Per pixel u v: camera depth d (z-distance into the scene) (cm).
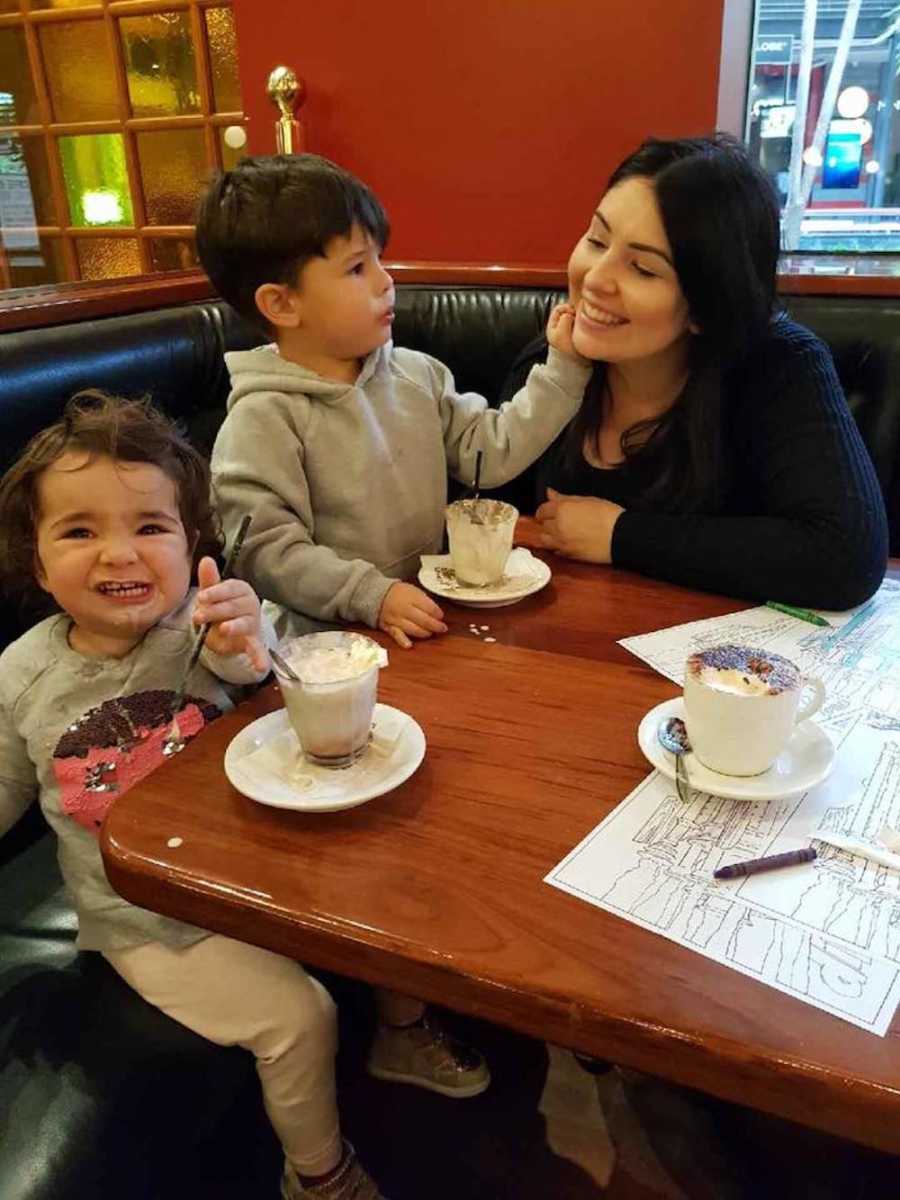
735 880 67
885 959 60
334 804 74
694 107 230
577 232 251
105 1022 96
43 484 97
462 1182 125
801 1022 55
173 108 317
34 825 130
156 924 97
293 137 253
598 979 59
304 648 85
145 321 168
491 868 69
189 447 111
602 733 85
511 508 121
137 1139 90
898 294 178
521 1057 142
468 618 111
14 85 333
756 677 76
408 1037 131
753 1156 124
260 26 260
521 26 236
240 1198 108
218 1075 96
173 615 109
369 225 129
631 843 71
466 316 204
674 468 135
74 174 338
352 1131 132
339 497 134
